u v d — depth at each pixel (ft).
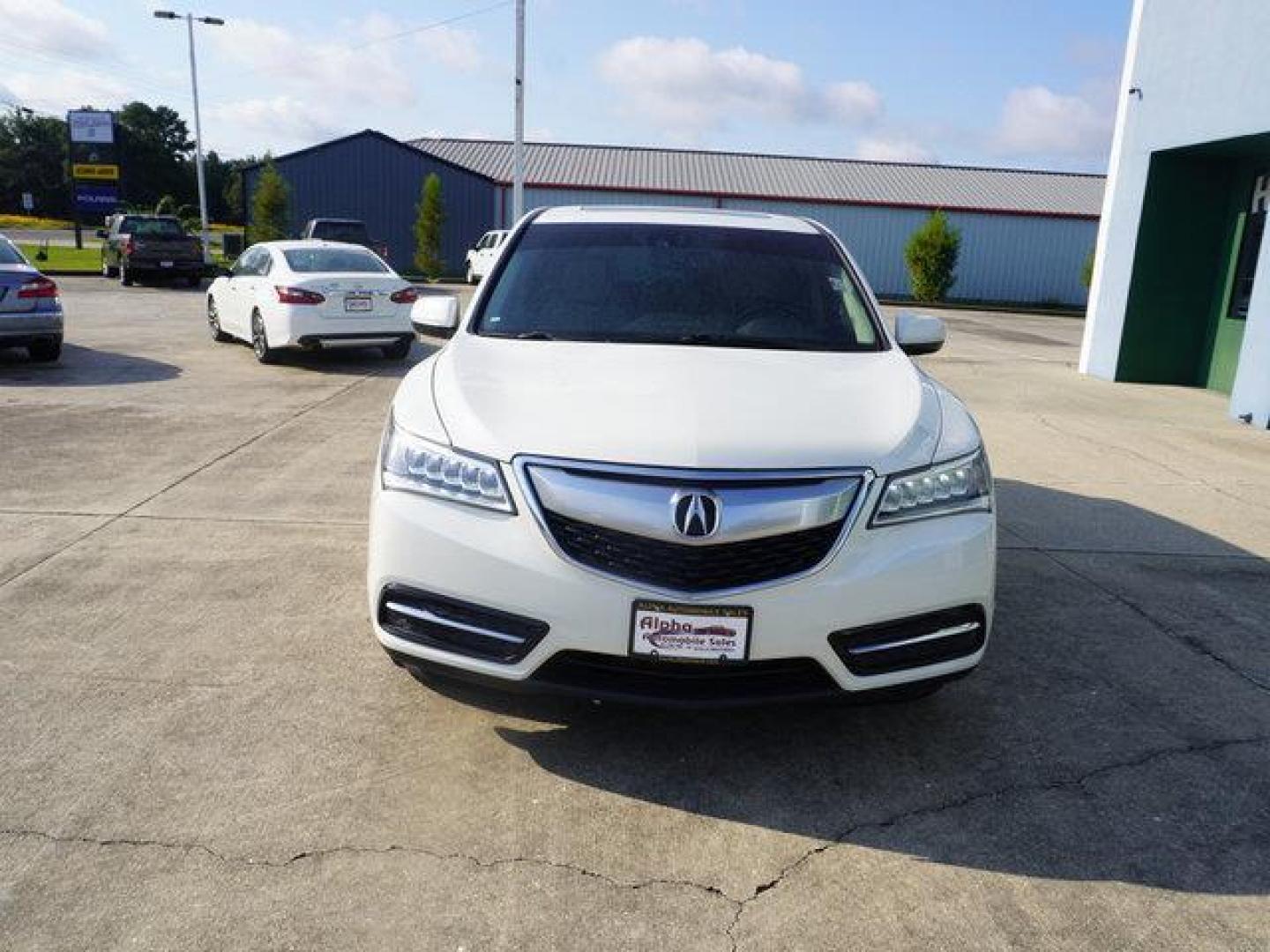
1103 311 43.34
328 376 35.53
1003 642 13.47
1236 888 8.43
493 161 127.85
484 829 8.89
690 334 12.50
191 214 229.86
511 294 13.25
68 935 7.37
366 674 11.73
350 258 39.93
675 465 8.93
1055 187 130.31
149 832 8.62
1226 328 39.75
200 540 16.52
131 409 28.04
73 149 119.34
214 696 11.08
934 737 10.78
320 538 16.87
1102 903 8.20
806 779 9.87
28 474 20.48
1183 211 40.52
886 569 9.18
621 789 9.59
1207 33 36.50
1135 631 14.03
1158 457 26.35
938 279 111.45
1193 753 10.65
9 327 33.47
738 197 119.96
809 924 7.84
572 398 10.00
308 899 7.88
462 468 9.39
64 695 11.00
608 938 7.60
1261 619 14.71
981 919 7.97
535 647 9.07
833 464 9.20
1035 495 21.74
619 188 119.75
